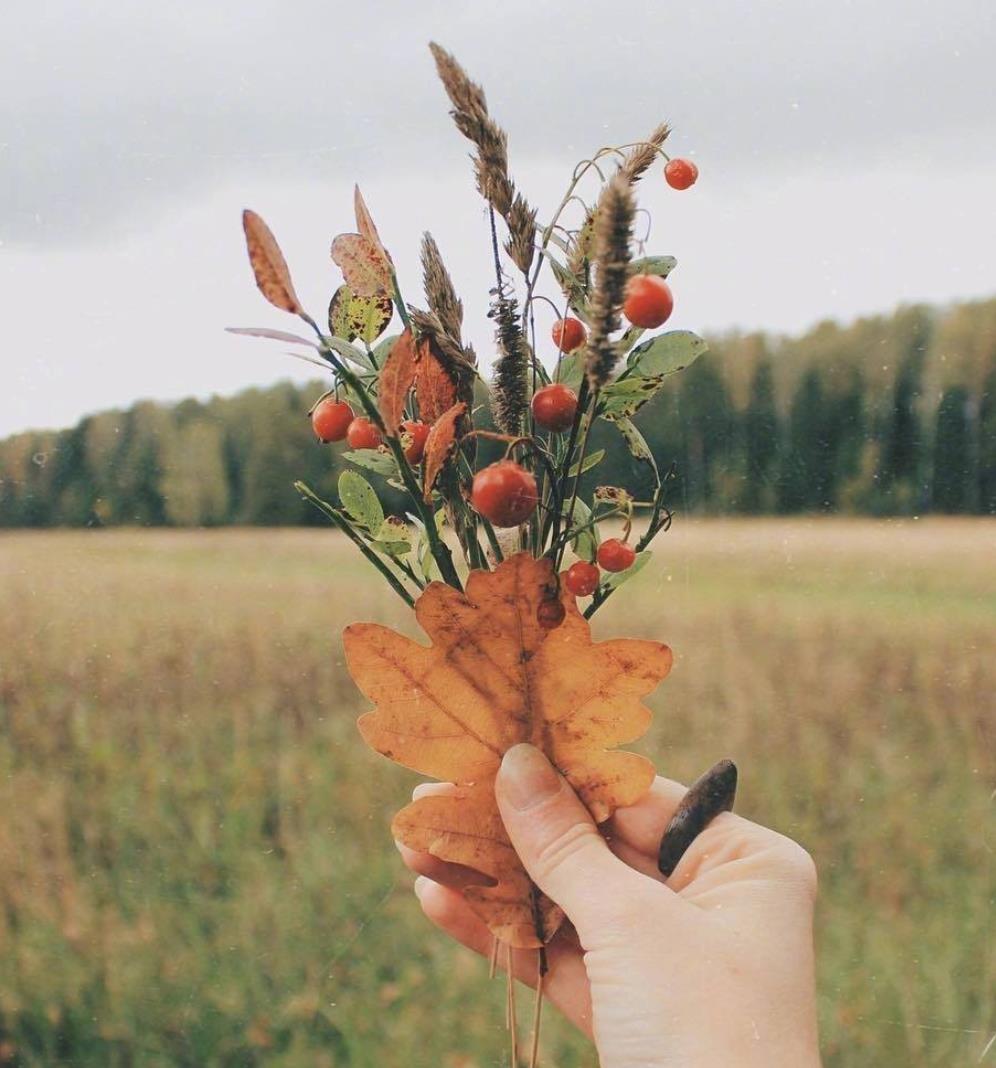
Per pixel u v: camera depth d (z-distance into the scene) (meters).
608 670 0.30
